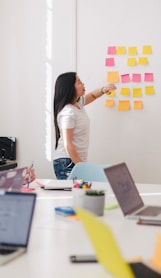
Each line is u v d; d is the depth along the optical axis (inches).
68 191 87.5
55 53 143.0
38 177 147.0
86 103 134.2
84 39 140.2
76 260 45.7
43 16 143.2
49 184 94.3
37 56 145.0
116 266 35.4
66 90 124.3
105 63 139.1
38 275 42.1
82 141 126.7
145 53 135.8
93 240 37.3
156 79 136.0
